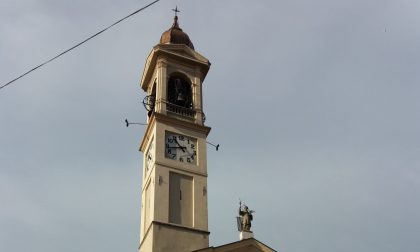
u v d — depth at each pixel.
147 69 61.09
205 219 51.06
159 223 48.97
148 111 59.81
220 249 46.28
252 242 47.50
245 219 49.09
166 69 59.22
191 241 49.22
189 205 51.53
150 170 53.69
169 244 48.28
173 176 52.59
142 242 50.97
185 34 64.44
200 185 52.91
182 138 55.22
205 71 61.91
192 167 53.78
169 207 50.59
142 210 53.84
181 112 57.34
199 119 57.25
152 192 51.25
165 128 54.91
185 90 59.66
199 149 55.28
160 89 57.50
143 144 58.03
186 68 60.59
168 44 60.41
